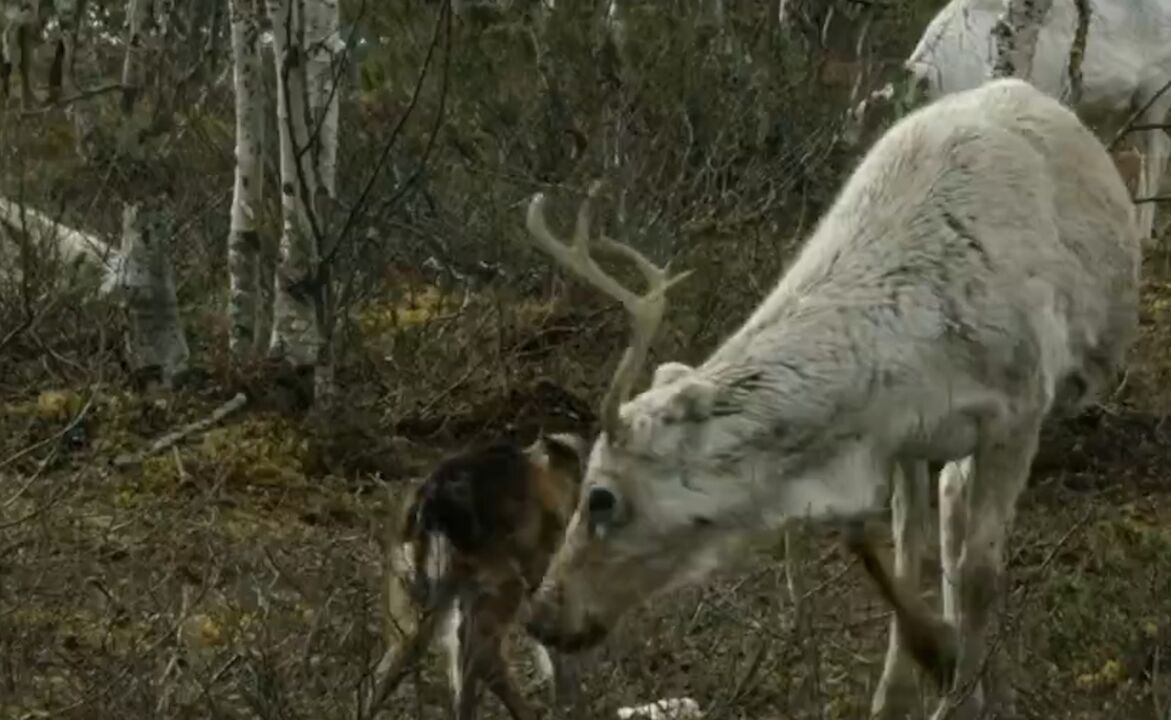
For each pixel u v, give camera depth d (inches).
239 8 596.4
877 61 778.2
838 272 376.8
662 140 709.3
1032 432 383.9
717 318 602.5
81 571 455.5
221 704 385.7
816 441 363.6
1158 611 431.5
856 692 406.9
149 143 589.6
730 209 685.3
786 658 396.2
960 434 375.6
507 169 705.6
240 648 402.6
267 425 556.1
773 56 745.6
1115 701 399.2
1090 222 401.4
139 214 588.1
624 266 635.5
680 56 723.4
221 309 662.5
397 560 404.5
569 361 603.2
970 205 382.6
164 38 687.7
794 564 384.8
